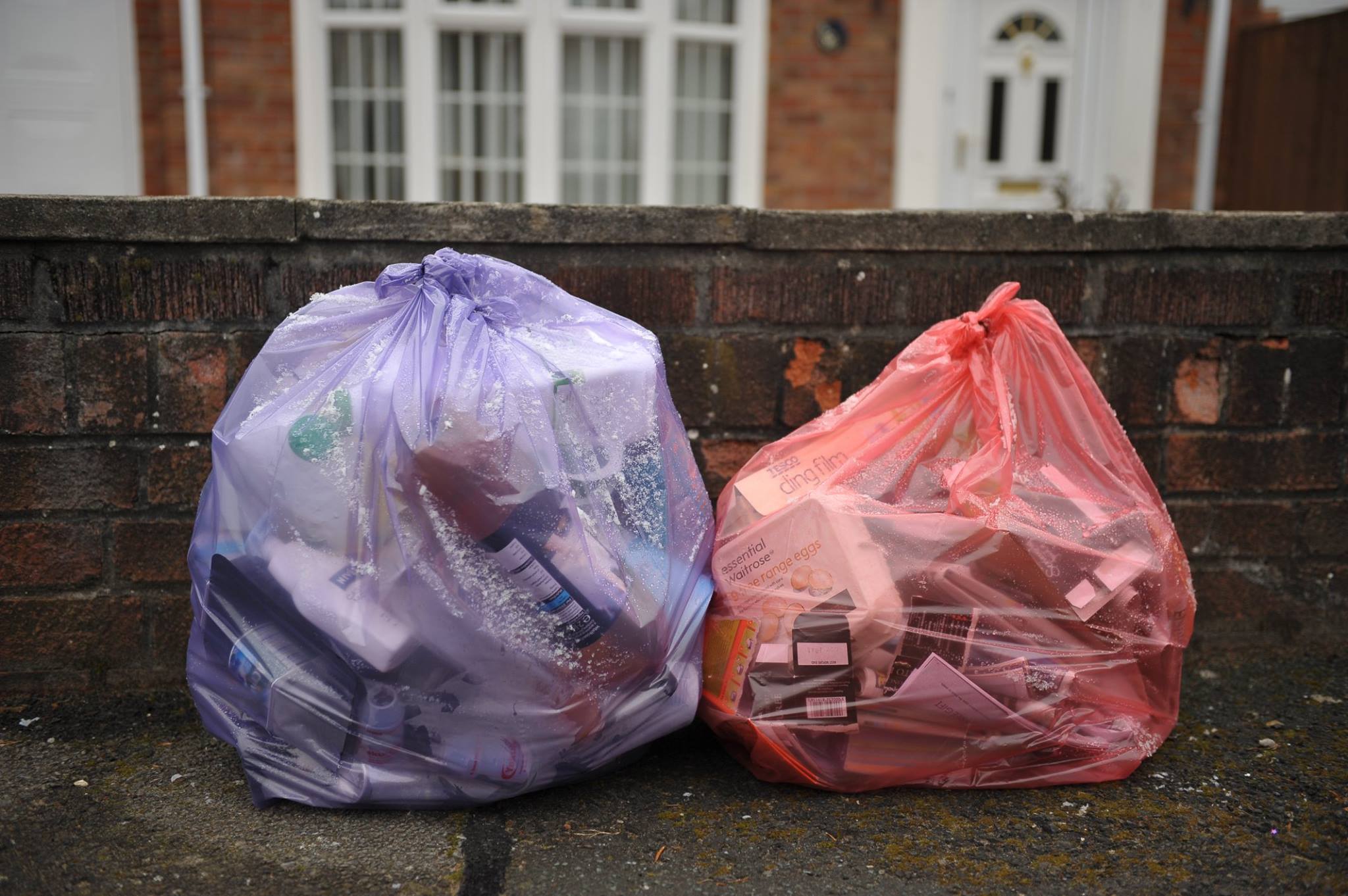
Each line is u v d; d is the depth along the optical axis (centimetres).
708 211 174
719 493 183
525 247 173
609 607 135
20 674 172
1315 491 194
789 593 144
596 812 143
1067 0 548
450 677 133
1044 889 127
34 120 488
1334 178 495
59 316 165
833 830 139
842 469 153
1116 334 185
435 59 508
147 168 500
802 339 181
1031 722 143
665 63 518
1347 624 198
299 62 495
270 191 505
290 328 147
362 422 133
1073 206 546
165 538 172
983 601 143
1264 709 174
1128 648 149
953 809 144
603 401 143
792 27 522
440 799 139
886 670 141
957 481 146
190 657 143
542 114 516
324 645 134
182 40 485
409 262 171
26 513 168
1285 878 128
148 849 131
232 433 140
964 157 559
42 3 480
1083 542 147
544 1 505
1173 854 134
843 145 536
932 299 182
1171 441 189
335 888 125
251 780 140
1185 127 552
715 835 138
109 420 168
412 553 130
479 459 130
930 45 525
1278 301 187
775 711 143
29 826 136
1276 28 524
